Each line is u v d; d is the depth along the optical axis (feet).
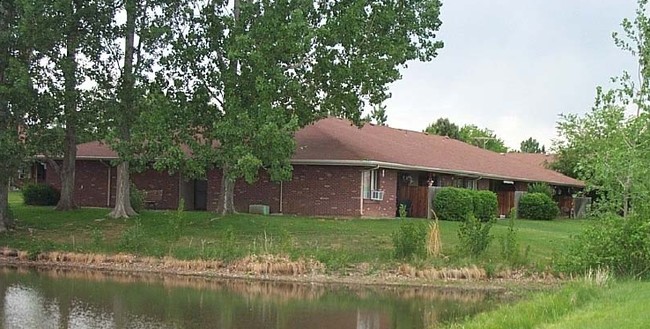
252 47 80.69
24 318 49.29
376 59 86.99
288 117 86.07
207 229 87.56
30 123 87.25
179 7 89.04
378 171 107.65
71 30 85.61
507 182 141.59
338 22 84.33
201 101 88.12
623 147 62.39
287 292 63.62
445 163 122.21
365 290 65.10
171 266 76.48
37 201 119.24
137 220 90.02
